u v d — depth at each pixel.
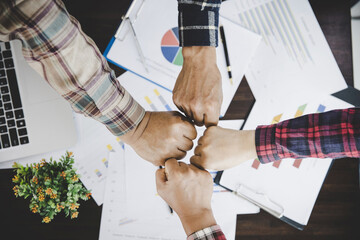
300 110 0.64
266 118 0.64
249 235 0.63
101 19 0.68
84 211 0.64
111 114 0.51
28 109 0.64
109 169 0.65
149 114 0.58
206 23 0.53
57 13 0.38
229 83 0.65
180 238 0.63
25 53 0.41
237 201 0.63
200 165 0.57
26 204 0.64
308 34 0.66
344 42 0.66
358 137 0.42
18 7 0.34
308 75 0.65
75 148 0.66
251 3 0.68
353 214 0.62
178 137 0.57
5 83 0.64
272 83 0.65
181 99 0.58
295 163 0.63
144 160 0.65
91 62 0.44
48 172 0.57
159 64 0.67
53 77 0.44
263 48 0.67
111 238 0.63
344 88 0.64
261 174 0.63
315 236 0.62
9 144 0.63
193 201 0.53
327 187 0.63
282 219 0.61
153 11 0.68
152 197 0.64
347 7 0.66
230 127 0.65
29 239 0.64
